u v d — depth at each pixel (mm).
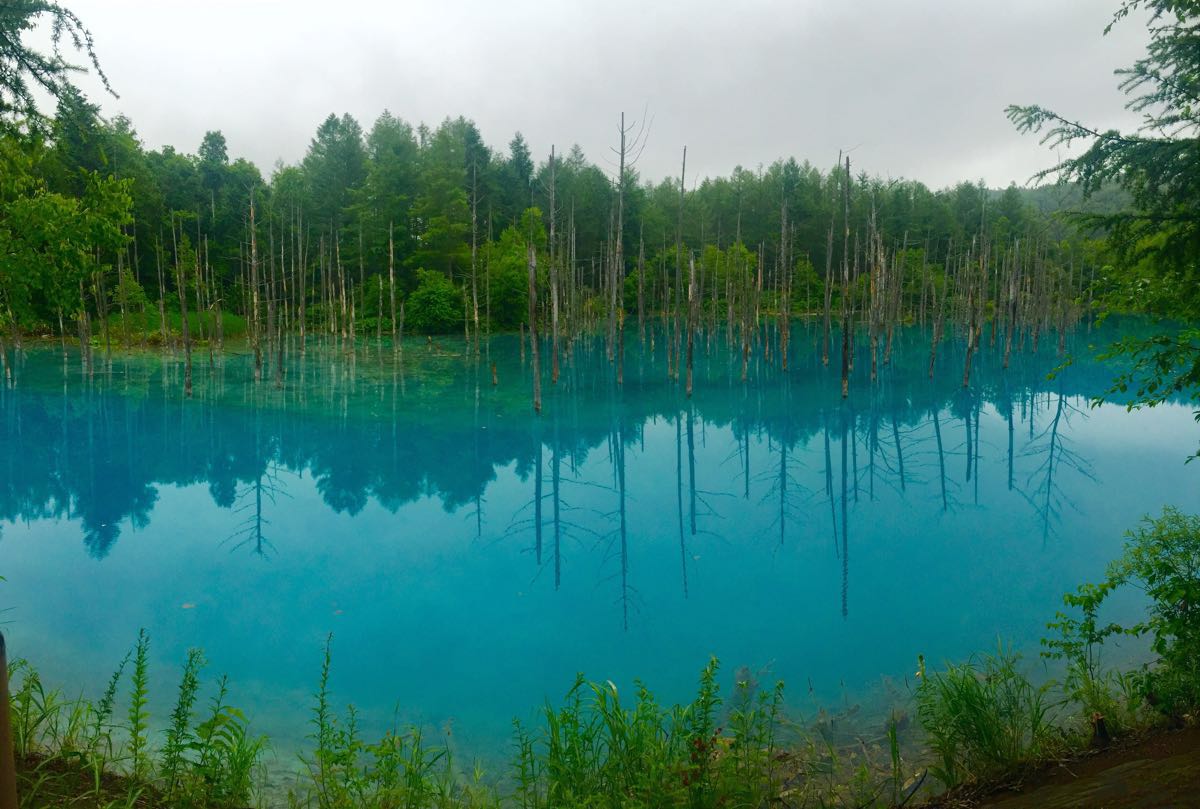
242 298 70062
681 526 17797
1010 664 7551
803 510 19172
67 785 4980
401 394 37781
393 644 10867
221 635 11109
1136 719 5898
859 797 5961
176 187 72875
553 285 37250
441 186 71312
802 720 8078
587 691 9273
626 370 49250
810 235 90312
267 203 73688
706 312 75688
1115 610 11227
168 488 20969
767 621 11672
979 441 27734
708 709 5188
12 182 10531
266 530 17094
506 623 11719
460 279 70688
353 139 78875
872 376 41938
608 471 23938
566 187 85375
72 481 21609
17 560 14680
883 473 23250
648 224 87812
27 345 51969
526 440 28391
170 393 35812
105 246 12359
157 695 9109
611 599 12812
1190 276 5559
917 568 14219
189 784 5125
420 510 19172
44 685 9188
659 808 4566
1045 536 16062
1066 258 57156
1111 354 5973
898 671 9578
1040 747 5590
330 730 5770
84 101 7543
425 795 5461
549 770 5582
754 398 38219
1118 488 20203
